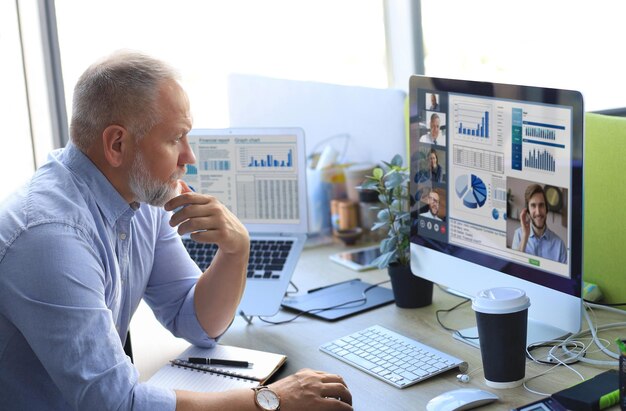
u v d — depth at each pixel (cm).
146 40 308
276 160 191
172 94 136
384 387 138
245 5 336
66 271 123
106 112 134
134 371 127
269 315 173
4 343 131
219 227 154
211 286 159
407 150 235
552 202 139
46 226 126
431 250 169
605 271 170
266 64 344
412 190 172
